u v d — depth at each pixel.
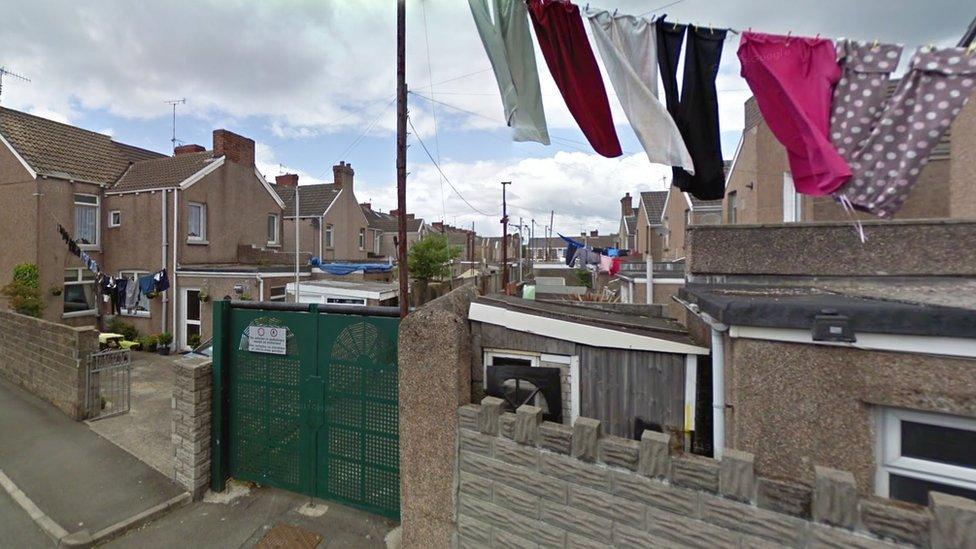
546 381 3.66
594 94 3.09
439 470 3.01
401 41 5.63
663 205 27.81
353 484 4.00
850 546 1.82
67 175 13.44
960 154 4.06
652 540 2.24
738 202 10.89
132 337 13.48
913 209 6.27
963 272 3.11
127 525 3.89
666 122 2.98
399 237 5.55
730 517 2.05
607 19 2.99
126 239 14.29
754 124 9.05
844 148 2.72
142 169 15.80
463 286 4.71
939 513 1.66
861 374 2.26
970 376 2.04
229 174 15.88
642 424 3.56
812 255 3.51
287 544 3.63
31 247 12.67
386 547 3.54
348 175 25.95
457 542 2.91
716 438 2.96
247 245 16.36
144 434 6.17
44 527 3.96
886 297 2.51
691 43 3.02
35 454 5.44
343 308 3.97
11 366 8.55
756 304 2.45
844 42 2.73
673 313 10.91
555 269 38.09
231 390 4.57
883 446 2.30
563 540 2.50
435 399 3.02
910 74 2.63
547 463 2.56
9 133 13.12
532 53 3.19
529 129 3.18
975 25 4.40
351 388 3.98
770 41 2.82
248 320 4.49
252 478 4.46
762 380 2.49
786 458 2.43
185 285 13.54
